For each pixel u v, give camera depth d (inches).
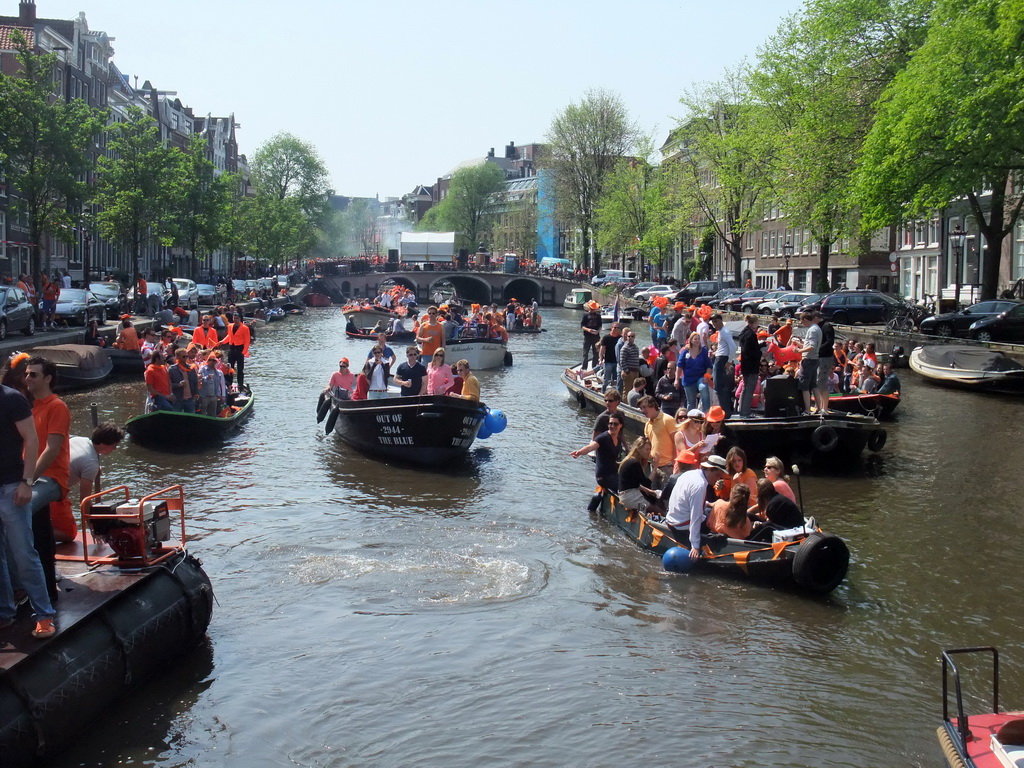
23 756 255.9
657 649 359.3
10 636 274.4
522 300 3946.9
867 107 1496.1
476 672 338.3
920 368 1123.9
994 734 229.0
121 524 331.9
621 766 280.2
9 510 270.1
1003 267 1692.9
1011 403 962.7
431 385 703.7
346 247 6722.4
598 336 1061.8
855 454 652.1
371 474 636.1
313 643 360.5
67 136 1378.0
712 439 512.7
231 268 3634.4
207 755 283.0
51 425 291.1
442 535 494.0
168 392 727.1
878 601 410.9
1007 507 562.9
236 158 4488.2
